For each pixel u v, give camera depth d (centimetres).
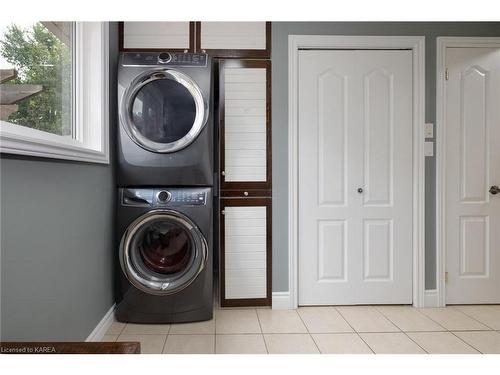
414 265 311
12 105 175
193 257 270
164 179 269
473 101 312
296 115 304
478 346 236
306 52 307
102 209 248
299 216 310
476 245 315
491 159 313
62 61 231
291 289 304
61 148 173
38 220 159
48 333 170
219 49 299
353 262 311
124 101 267
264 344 238
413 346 235
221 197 301
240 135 301
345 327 267
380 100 310
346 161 310
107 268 260
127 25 294
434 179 310
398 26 305
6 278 135
